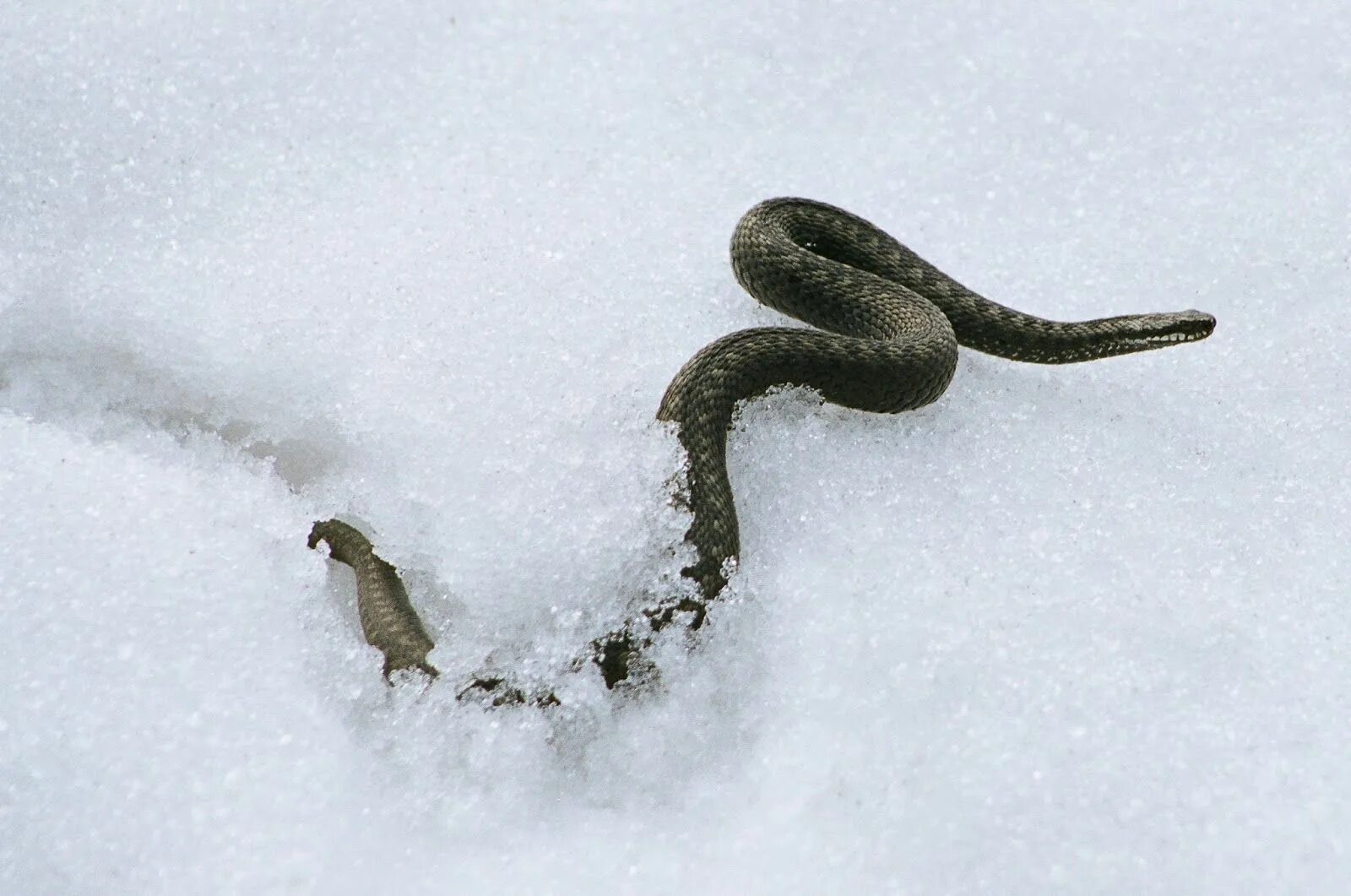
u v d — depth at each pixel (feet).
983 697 13.06
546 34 23.38
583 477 14.57
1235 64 23.02
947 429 16.44
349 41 22.29
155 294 17.20
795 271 17.46
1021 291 19.20
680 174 20.90
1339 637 13.67
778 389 16.10
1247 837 11.84
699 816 12.43
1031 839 11.93
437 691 13.16
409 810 12.42
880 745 12.69
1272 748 12.55
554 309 17.11
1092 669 13.30
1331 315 18.45
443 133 21.21
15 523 14.25
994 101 22.67
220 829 12.06
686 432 14.87
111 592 13.76
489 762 12.77
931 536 14.84
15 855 11.73
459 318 16.83
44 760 12.34
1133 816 12.03
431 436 15.38
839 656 13.48
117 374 16.80
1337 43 23.26
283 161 20.04
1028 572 14.39
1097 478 15.76
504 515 14.34
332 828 12.19
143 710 12.82
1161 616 13.84
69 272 17.40
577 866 12.01
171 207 18.83
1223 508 15.39
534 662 13.41
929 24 23.98
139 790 12.25
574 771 12.91
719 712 13.28
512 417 15.38
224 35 21.77
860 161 21.63
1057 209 20.83
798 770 12.56
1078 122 22.27
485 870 11.98
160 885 11.66
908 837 11.99
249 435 16.43
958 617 13.82
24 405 16.38
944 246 20.11
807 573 14.35
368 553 14.56
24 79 20.10
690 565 14.01
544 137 21.42
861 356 15.81
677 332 17.20
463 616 14.16
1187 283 19.25
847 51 23.53
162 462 15.75
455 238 18.48
